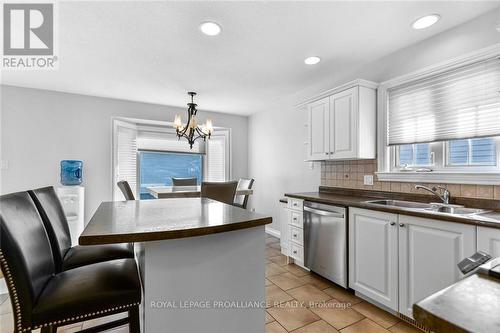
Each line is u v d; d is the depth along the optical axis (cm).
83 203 347
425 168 224
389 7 176
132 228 105
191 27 201
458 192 194
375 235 195
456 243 149
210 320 117
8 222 93
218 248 119
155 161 586
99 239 93
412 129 227
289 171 391
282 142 408
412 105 228
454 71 199
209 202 186
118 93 372
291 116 386
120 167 412
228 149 502
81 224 336
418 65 223
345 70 288
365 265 203
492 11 178
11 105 338
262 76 305
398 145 240
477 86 186
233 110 474
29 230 106
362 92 245
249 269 127
